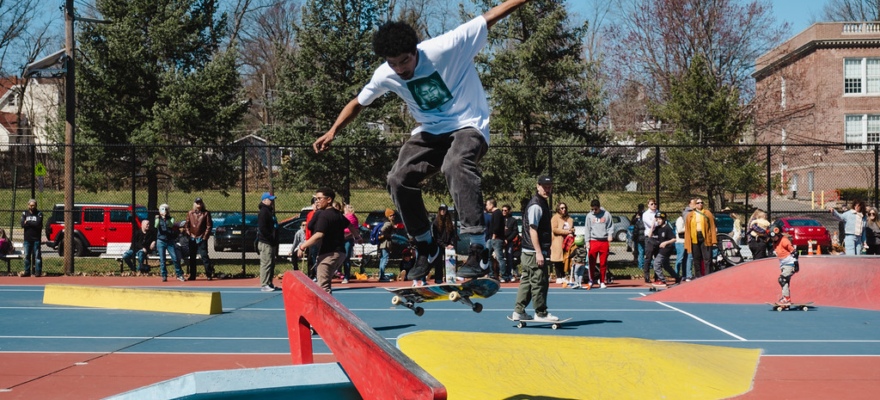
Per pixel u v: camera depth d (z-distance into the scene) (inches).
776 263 511.2
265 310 441.7
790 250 441.4
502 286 592.7
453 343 254.1
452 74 123.6
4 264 751.7
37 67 644.1
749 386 242.8
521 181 765.9
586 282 610.5
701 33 1219.2
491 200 618.5
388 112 852.6
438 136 128.1
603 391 222.7
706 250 542.9
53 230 816.3
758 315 424.5
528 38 831.1
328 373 150.2
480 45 125.5
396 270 705.6
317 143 146.3
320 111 857.5
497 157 783.1
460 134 125.1
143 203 1203.2
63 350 306.5
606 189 849.5
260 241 534.0
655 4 1245.1
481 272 123.1
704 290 507.8
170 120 842.2
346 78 869.8
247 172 1359.5
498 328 370.6
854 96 1465.3
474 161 124.0
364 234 770.8
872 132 1462.8
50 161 1207.6
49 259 778.2
